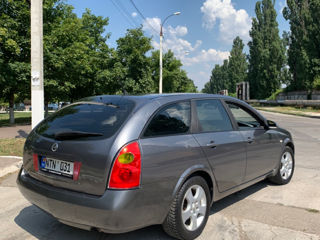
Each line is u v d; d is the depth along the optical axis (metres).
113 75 25.11
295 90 47.75
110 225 2.45
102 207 2.42
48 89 18.53
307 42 40.91
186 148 2.97
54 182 2.79
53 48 17.34
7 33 14.81
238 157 3.68
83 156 2.61
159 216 2.71
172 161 2.79
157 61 46.91
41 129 3.22
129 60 26.89
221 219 3.60
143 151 2.60
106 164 2.49
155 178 2.63
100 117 2.88
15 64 15.34
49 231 3.25
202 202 3.14
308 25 41.41
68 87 19.39
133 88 26.64
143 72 27.53
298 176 5.67
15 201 4.20
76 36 20.12
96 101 3.27
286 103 42.88
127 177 2.48
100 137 2.64
